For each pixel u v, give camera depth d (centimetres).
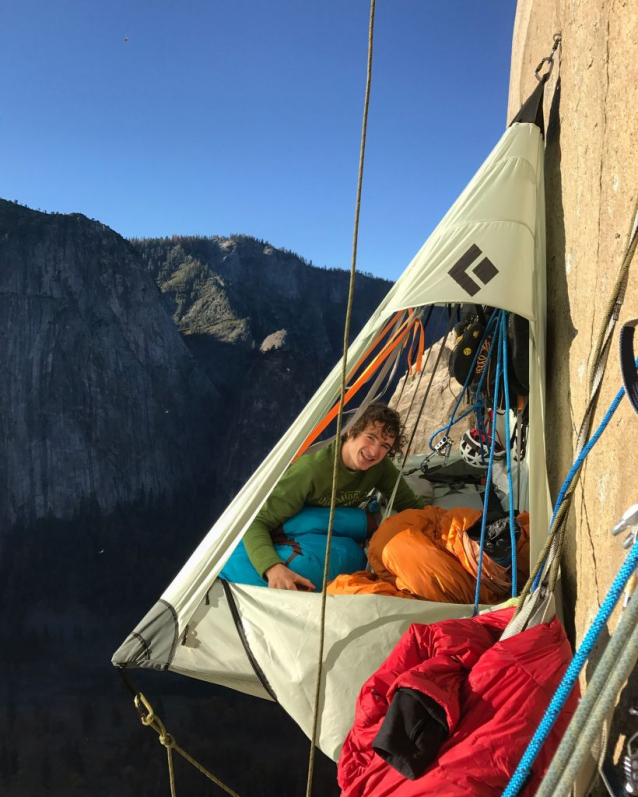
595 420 261
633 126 230
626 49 238
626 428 225
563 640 234
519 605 243
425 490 520
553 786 133
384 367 439
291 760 8744
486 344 462
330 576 378
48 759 8900
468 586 341
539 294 368
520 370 401
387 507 421
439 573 343
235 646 347
